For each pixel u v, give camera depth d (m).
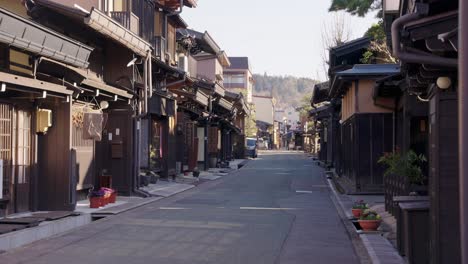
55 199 14.34
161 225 13.61
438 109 7.15
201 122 36.81
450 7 6.21
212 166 41.09
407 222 8.60
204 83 35.03
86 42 17.61
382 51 25.05
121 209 16.19
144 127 24.06
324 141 46.09
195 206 18.03
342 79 21.83
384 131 21.73
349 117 24.81
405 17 6.25
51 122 14.23
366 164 21.81
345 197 20.92
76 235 12.03
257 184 28.33
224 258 9.80
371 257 9.66
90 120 16.75
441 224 7.14
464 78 3.54
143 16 24.72
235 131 52.75
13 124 13.26
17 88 11.53
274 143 121.69
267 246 11.02
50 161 14.37
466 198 3.50
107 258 9.66
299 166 47.00
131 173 19.72
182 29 36.59
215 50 45.00
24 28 11.04
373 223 12.28
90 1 19.39
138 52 18.38
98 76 18.72
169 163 27.50
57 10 14.54
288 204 19.00
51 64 13.54
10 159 13.14
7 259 9.52
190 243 11.20
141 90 20.25
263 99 116.88
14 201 13.31
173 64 30.80
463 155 3.53
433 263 7.48
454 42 5.94
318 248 10.91
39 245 10.83
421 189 12.88
